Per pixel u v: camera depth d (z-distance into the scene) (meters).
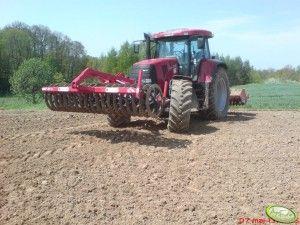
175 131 8.12
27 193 4.82
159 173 5.52
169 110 7.94
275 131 8.26
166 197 4.64
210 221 4.00
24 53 61.66
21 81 34.19
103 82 7.74
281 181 5.09
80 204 4.47
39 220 4.08
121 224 3.96
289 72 86.38
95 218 4.11
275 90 38.28
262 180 5.14
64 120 10.55
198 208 4.32
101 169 5.77
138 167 5.83
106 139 7.62
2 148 7.07
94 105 7.45
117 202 4.50
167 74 8.66
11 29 62.12
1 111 13.76
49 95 7.87
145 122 9.43
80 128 8.98
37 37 63.72
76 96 7.58
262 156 6.25
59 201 4.55
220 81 10.03
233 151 6.59
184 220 4.03
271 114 11.41
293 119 10.12
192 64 9.25
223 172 5.51
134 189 4.91
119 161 6.14
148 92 7.02
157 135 7.91
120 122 8.87
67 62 64.81
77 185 5.08
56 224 3.99
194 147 6.93
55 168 5.83
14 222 4.04
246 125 9.03
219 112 9.88
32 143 7.41
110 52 51.12
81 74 7.45
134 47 9.78
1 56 59.22
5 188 5.03
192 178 5.29
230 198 4.58
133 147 6.97
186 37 9.24
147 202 4.50
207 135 7.86
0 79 59.00
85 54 66.38
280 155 6.30
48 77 35.09
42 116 11.50
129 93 6.89
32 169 5.80
